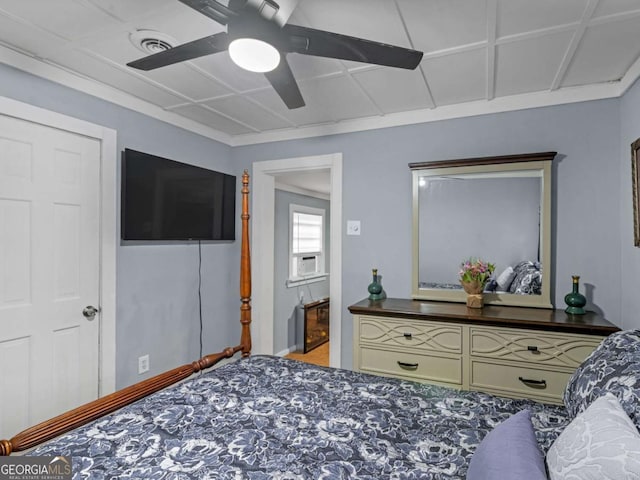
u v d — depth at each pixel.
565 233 2.47
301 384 1.71
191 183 3.06
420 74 2.24
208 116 3.02
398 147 2.96
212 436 1.25
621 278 2.32
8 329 1.99
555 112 2.49
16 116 2.00
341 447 1.19
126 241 2.62
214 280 3.43
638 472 0.72
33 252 2.10
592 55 1.99
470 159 2.66
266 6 1.19
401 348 2.44
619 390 1.03
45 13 1.66
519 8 1.59
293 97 1.90
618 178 2.34
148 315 2.79
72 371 2.29
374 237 3.03
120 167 2.56
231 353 2.12
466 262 2.69
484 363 2.23
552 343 2.08
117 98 2.52
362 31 1.77
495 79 2.31
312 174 3.67
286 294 4.74
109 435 1.25
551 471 0.88
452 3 1.56
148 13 1.66
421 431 1.29
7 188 1.98
